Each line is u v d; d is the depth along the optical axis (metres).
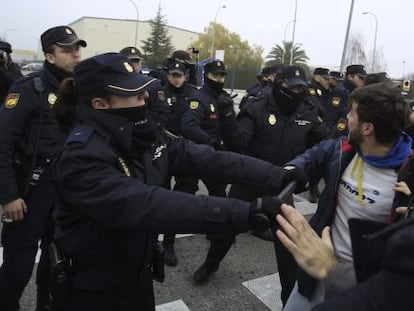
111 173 1.41
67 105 1.70
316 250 1.30
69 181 1.42
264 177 1.76
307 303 1.79
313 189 5.59
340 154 1.90
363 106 1.71
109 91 1.46
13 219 2.50
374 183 1.79
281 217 1.32
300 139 3.54
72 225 1.54
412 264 0.73
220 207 1.36
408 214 1.61
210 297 3.17
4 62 5.68
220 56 15.55
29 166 2.55
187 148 1.82
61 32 2.54
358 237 1.03
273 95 3.56
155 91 3.41
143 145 1.60
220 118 3.58
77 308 1.59
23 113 2.48
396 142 1.75
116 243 1.52
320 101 6.53
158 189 1.41
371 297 0.81
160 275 1.82
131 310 1.66
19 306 2.80
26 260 2.55
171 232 1.39
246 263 3.78
